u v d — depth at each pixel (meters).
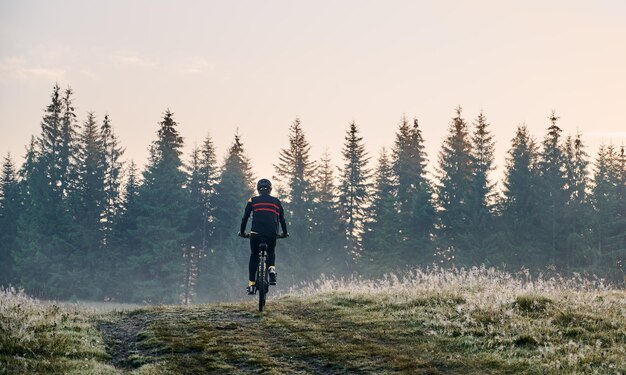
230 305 11.40
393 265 56.56
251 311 10.59
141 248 63.09
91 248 65.06
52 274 60.94
